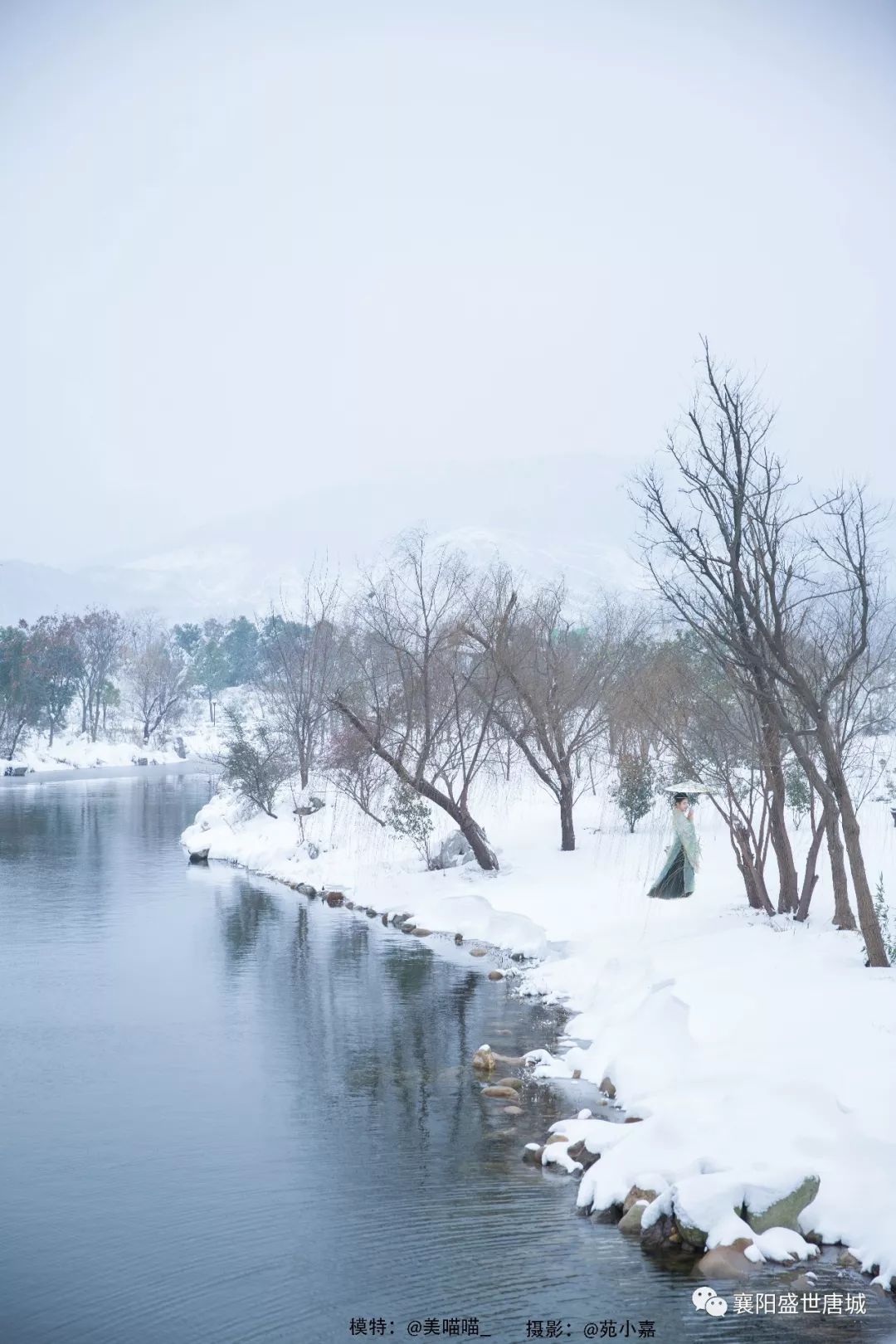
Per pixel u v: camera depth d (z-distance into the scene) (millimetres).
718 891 21609
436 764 28891
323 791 38938
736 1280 8453
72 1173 10648
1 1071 13758
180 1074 13656
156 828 43562
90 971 19328
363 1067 13914
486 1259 8852
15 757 90500
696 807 30938
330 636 43719
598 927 20984
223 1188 10273
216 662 146000
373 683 31047
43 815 48625
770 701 15930
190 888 29047
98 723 117875
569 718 30953
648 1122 10312
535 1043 14914
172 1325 7938
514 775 38969
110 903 26609
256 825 38031
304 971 19359
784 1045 11828
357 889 27406
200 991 17891
